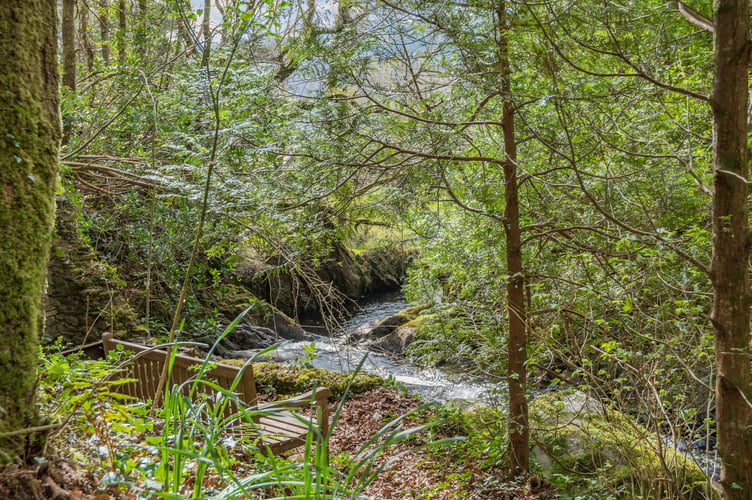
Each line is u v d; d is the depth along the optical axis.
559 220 6.80
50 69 2.24
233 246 6.63
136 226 8.48
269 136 6.25
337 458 6.10
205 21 7.88
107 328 8.49
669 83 5.84
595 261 6.24
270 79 6.48
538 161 7.09
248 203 5.62
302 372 9.81
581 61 5.77
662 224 5.92
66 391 2.40
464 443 7.39
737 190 4.20
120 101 7.60
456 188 7.66
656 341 4.74
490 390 7.54
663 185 5.76
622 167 6.06
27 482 1.87
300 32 6.28
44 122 2.18
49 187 2.21
